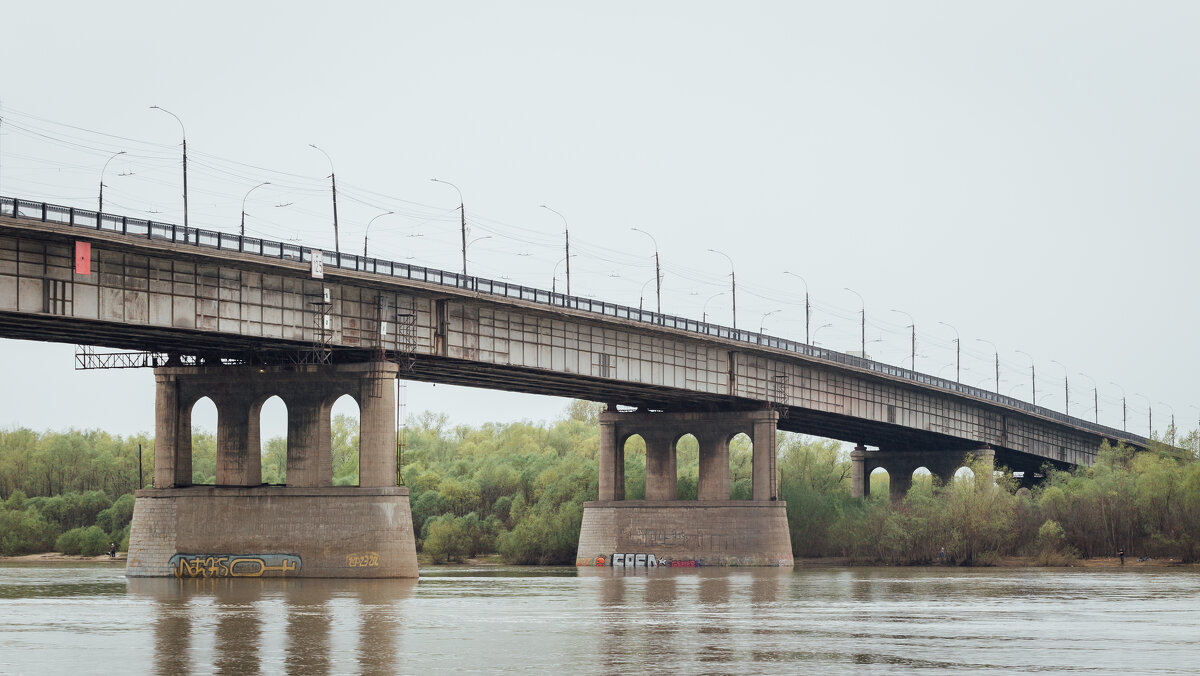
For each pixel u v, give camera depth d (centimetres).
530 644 4962
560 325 11406
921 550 14812
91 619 6025
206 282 8562
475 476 18262
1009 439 18350
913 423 16238
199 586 8725
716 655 4625
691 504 13738
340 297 9450
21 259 7606
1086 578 11119
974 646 4959
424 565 15325
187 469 10044
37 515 18912
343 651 4709
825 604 7331
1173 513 14650
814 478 17662
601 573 12088
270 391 9838
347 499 9444
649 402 14188
